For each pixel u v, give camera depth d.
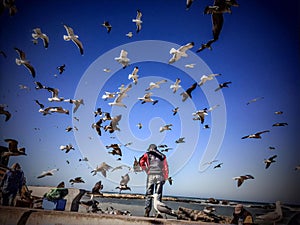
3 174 3.90
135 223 3.01
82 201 3.91
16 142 4.34
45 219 3.05
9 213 3.08
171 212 3.59
